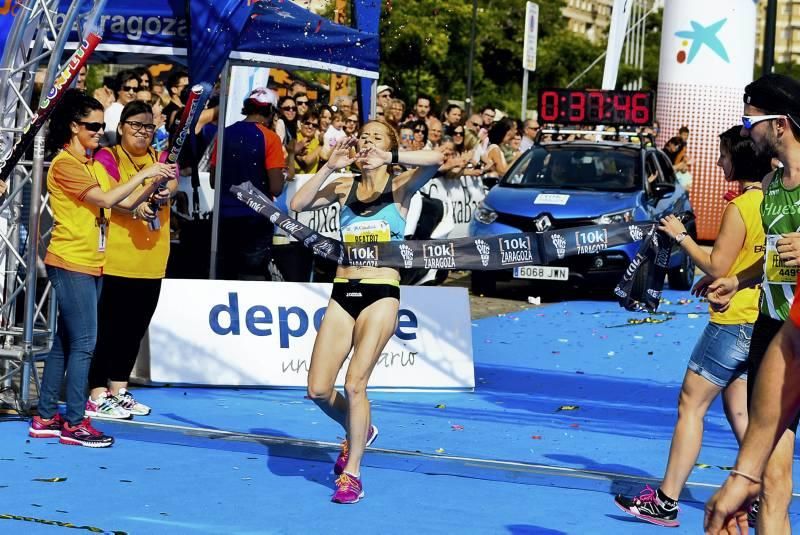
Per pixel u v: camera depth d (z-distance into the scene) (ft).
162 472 34.27
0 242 42.52
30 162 41.63
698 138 121.80
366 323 31.40
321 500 31.83
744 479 20.52
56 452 36.17
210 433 38.86
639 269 31.55
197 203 57.52
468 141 82.69
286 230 32.40
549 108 85.97
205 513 30.27
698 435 30.07
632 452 38.78
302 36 53.36
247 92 70.59
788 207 23.77
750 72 123.44
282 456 36.55
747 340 29.19
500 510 31.35
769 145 23.86
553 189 77.51
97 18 40.68
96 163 38.68
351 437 31.60
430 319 48.55
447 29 179.93
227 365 47.19
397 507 31.37
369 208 31.94
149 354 46.78
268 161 55.98
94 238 36.68
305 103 72.43
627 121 84.84
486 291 80.33
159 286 41.34
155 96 71.87
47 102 36.22
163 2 48.49
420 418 43.01
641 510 30.50
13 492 31.55
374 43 57.72
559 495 32.99
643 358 58.44
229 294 47.55
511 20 233.76
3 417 40.50
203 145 58.80
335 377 31.94
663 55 123.85
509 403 46.55
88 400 41.06
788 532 22.26
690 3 121.29
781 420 20.62
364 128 31.83
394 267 31.96
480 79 207.62
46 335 43.60
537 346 61.11
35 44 40.34
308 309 47.91
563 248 32.96
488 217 75.66
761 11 547.49
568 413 44.93
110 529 28.63
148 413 41.83
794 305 20.67
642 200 76.23
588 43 255.50
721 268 28.45
